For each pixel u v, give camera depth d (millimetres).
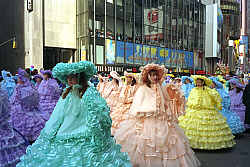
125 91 6211
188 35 34688
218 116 6191
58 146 2865
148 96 4590
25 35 24016
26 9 23578
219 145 5883
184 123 6258
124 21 25375
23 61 24406
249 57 80000
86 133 2875
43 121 6277
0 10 28391
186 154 4246
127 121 4723
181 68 33250
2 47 28141
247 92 8445
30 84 6395
